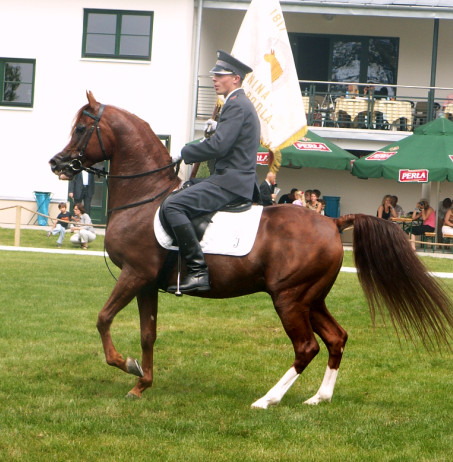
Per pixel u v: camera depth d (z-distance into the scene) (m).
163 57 29.31
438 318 7.57
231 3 29.17
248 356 10.01
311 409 7.63
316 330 8.03
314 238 7.51
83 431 6.76
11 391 8.01
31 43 29.53
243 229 7.55
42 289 14.55
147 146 7.96
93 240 23.17
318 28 32.31
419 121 30.52
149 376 7.98
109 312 7.74
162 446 6.41
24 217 29.50
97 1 29.38
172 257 7.66
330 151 23.73
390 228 7.67
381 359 10.12
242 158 7.69
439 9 28.30
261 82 12.95
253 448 6.42
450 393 8.52
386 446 6.58
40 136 29.64
